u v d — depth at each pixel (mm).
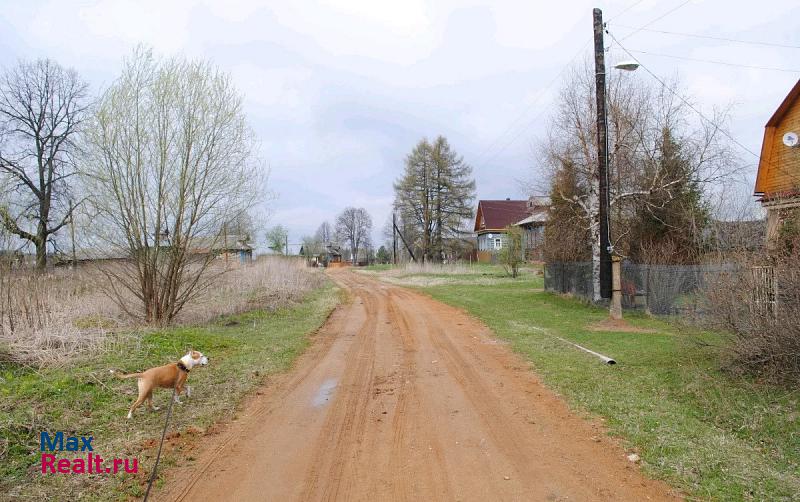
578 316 16469
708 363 8359
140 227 14086
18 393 6828
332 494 4625
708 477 4883
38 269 11969
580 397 7512
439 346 11852
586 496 4523
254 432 6289
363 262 102938
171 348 10273
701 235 18969
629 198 20281
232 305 17953
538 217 40656
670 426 6215
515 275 38781
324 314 18094
